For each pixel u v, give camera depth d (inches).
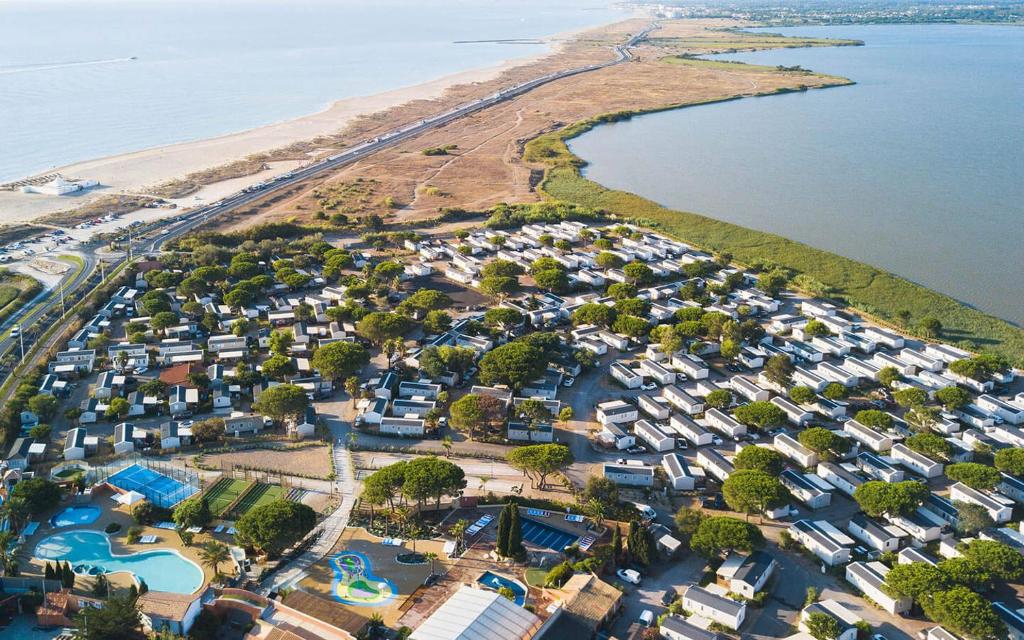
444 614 7253.9
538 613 7721.5
